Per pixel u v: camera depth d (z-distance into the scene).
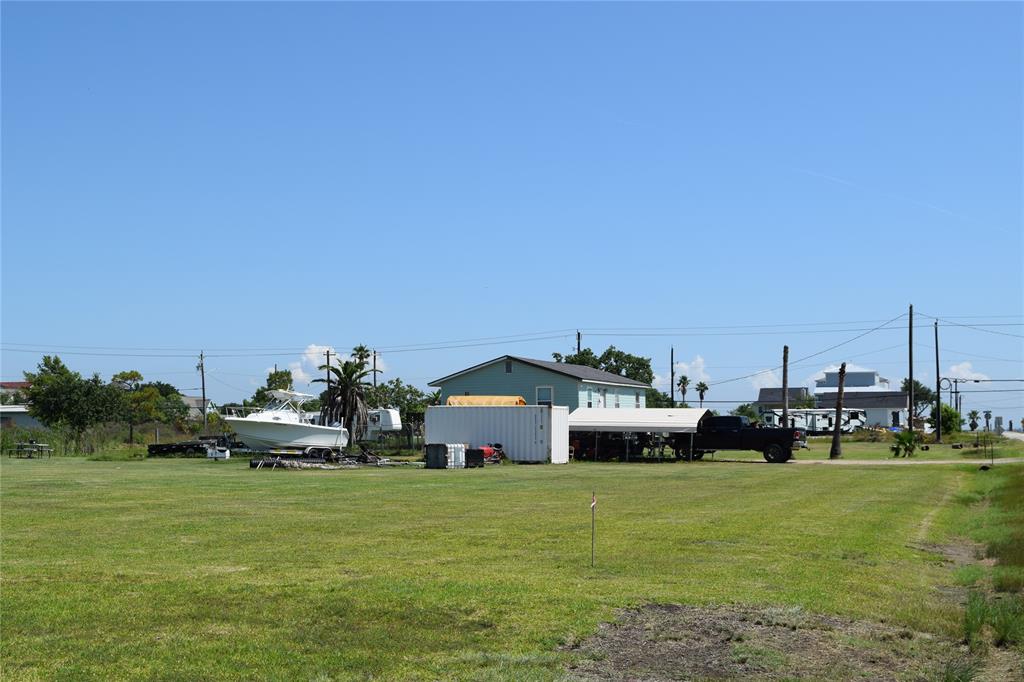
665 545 15.12
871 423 123.38
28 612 9.65
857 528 17.84
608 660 8.57
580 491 26.38
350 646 8.62
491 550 14.38
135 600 10.25
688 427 47.03
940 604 11.41
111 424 64.62
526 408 45.19
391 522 18.06
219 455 46.69
